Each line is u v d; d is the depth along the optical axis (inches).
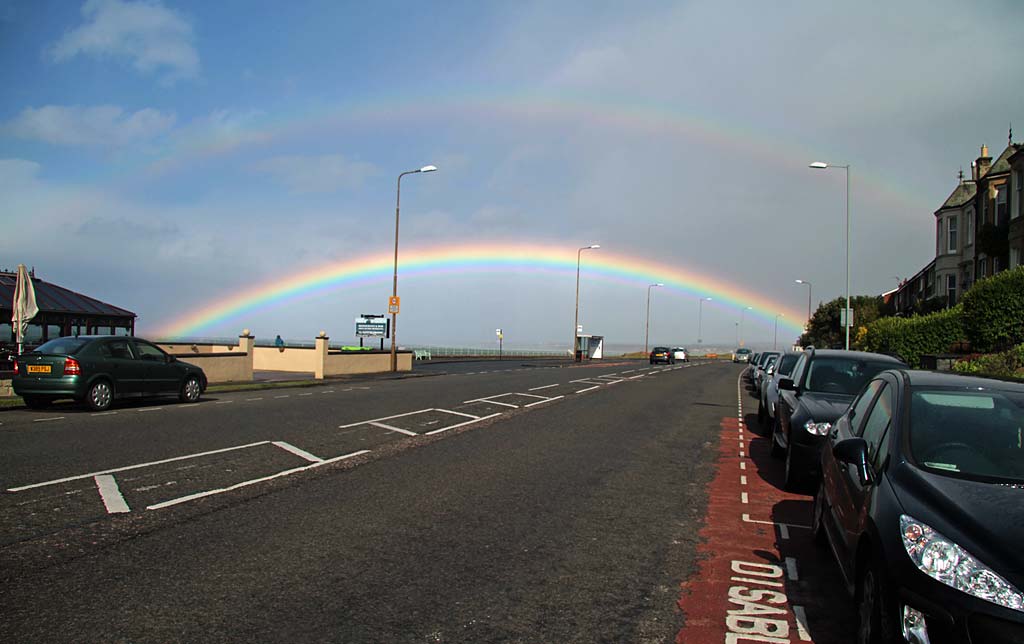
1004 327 869.8
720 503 314.7
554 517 279.1
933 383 203.5
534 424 569.0
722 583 210.7
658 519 282.4
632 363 2404.0
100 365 589.3
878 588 149.3
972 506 149.1
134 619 170.9
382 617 176.2
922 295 1931.6
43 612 173.8
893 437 184.2
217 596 187.0
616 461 410.6
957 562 136.5
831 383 399.2
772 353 1028.5
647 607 189.8
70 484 309.3
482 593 195.2
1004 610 128.1
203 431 472.1
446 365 1873.8
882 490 167.2
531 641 165.5
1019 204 1136.8
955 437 179.6
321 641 161.5
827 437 260.8
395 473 355.9
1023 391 197.5
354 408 640.4
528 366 1851.6
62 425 485.1
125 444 412.2
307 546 232.2
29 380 569.9
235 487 314.3
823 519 235.3
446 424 551.5
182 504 282.2
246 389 863.7
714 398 895.1
